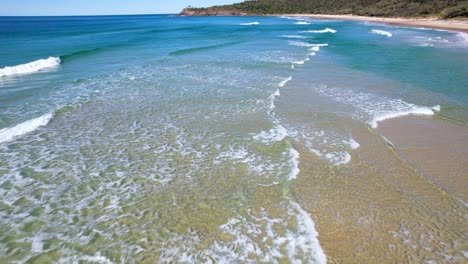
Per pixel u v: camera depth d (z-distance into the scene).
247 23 68.94
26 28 54.34
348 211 5.64
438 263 4.55
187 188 6.33
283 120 9.84
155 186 6.39
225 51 23.61
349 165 7.23
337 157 7.58
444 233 5.14
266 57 20.91
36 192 6.12
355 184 6.48
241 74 15.87
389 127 9.46
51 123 9.39
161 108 10.85
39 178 6.58
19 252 4.67
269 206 5.78
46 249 4.74
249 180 6.61
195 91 12.84
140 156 7.60
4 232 5.05
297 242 4.90
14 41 30.75
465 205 5.87
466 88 13.49
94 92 12.55
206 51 23.61
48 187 6.29
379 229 5.20
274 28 51.47
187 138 8.59
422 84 14.16
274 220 5.41
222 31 44.84
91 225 5.26
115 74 15.67
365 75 15.92
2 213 5.48
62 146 8.02
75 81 14.12
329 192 6.20
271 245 4.84
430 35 36.66
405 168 7.12
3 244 4.81
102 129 9.09
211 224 5.31
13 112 10.23
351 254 4.67
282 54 22.30
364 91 13.09
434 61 19.80
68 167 7.04
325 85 13.92
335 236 5.04
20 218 5.38
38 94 12.19
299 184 6.45
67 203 5.81
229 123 9.60
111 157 7.53
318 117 10.12
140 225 5.27
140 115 10.20
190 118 9.98
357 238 4.99
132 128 9.21
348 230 5.17
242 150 7.91
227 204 5.84
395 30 44.34
